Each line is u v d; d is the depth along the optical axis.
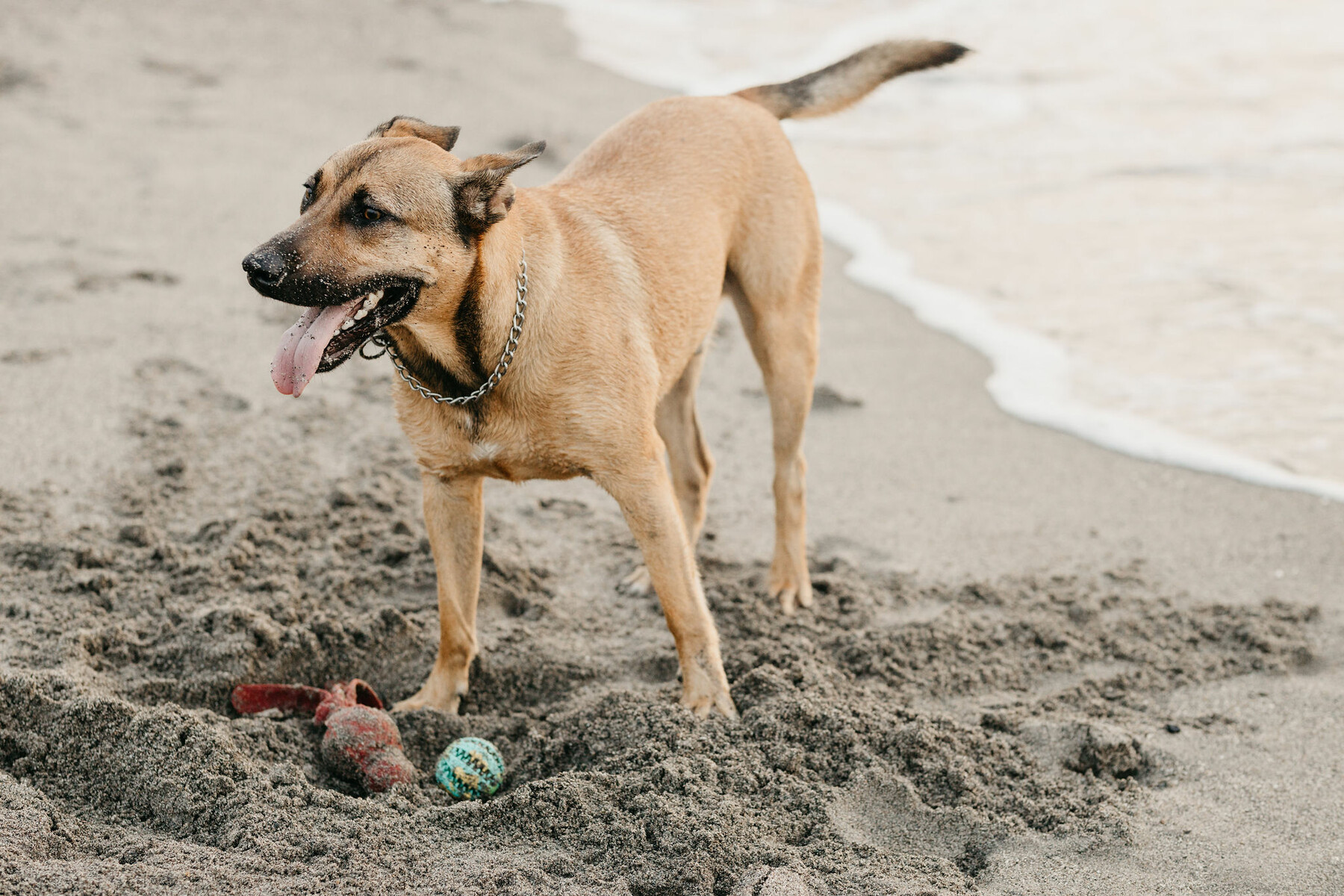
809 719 3.76
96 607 4.18
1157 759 3.80
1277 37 12.97
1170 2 14.58
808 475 5.72
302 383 3.20
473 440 3.66
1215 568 4.97
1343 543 5.12
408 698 4.07
